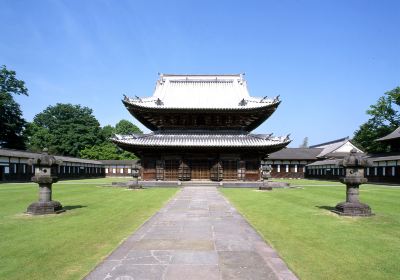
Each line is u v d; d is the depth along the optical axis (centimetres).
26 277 864
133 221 1669
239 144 5153
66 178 8244
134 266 936
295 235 1345
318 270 920
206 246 1153
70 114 12481
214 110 5356
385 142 7556
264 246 1156
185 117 5559
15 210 2039
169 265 945
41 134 11425
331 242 1230
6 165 5862
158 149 5284
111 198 2875
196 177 5372
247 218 1764
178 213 1947
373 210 2086
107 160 11800
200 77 6488
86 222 1636
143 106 5303
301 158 10462
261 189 4056
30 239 1271
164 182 4906
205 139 5403
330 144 11412
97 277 852
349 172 1914
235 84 6325
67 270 917
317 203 2494
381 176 6494
